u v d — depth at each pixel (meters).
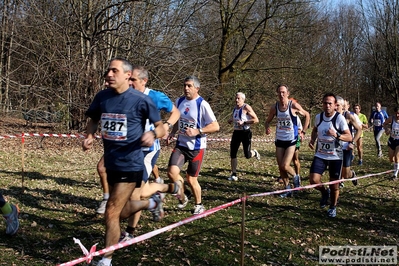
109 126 3.49
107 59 14.70
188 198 6.54
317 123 6.17
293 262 4.42
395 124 9.55
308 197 7.32
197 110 5.61
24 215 5.43
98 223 5.29
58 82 14.60
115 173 3.54
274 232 5.34
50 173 8.41
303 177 9.45
